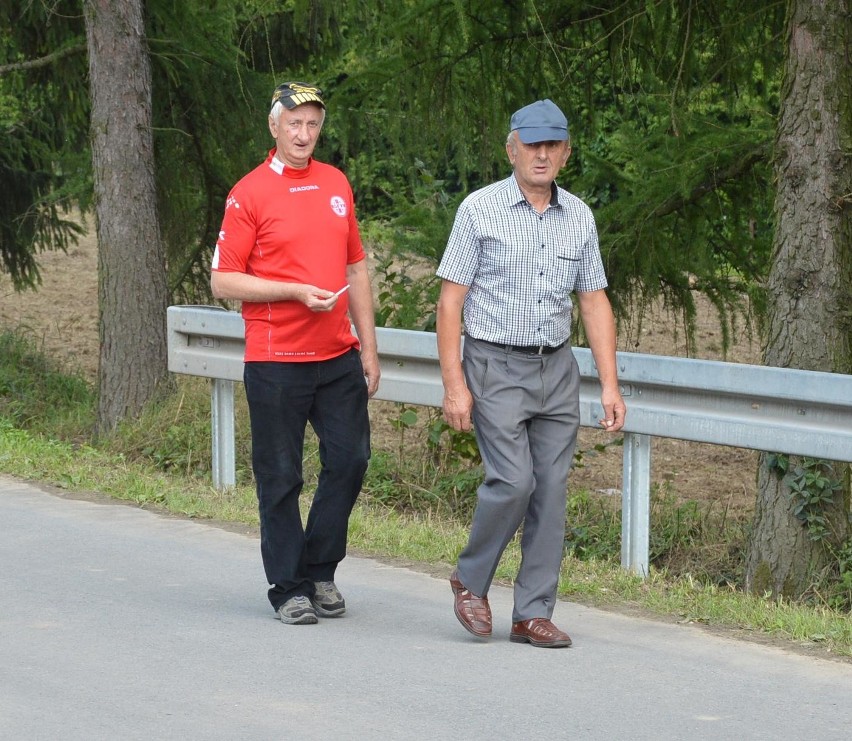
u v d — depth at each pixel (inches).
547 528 301.7
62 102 807.1
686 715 253.8
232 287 308.5
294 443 317.7
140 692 263.9
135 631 308.0
